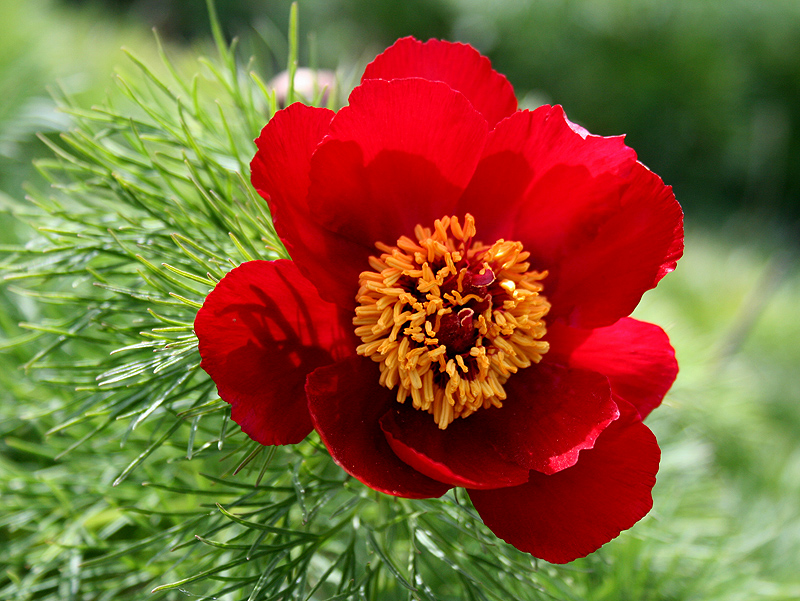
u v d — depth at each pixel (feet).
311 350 0.80
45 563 0.90
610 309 0.84
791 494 1.37
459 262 0.83
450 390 0.80
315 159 0.79
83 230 0.86
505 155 0.83
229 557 0.89
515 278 0.83
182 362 0.81
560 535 0.79
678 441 1.16
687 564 1.04
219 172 0.89
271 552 0.81
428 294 0.81
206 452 0.83
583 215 0.84
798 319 2.47
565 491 0.80
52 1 2.12
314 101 0.92
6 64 1.49
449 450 0.81
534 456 0.81
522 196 0.84
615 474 0.80
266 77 1.10
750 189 4.40
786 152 4.41
